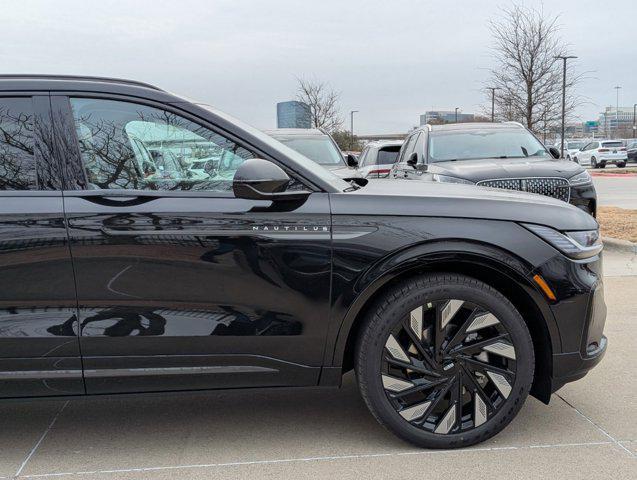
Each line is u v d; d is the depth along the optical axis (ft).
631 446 9.91
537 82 77.36
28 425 11.09
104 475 9.29
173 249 9.12
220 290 9.29
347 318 9.50
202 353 9.39
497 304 9.46
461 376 9.67
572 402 11.68
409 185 11.15
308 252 9.34
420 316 9.48
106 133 9.36
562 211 10.00
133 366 9.32
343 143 132.87
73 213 8.96
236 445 10.21
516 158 26.66
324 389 12.67
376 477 9.07
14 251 8.84
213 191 9.39
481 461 9.46
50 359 9.12
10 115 9.16
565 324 9.73
